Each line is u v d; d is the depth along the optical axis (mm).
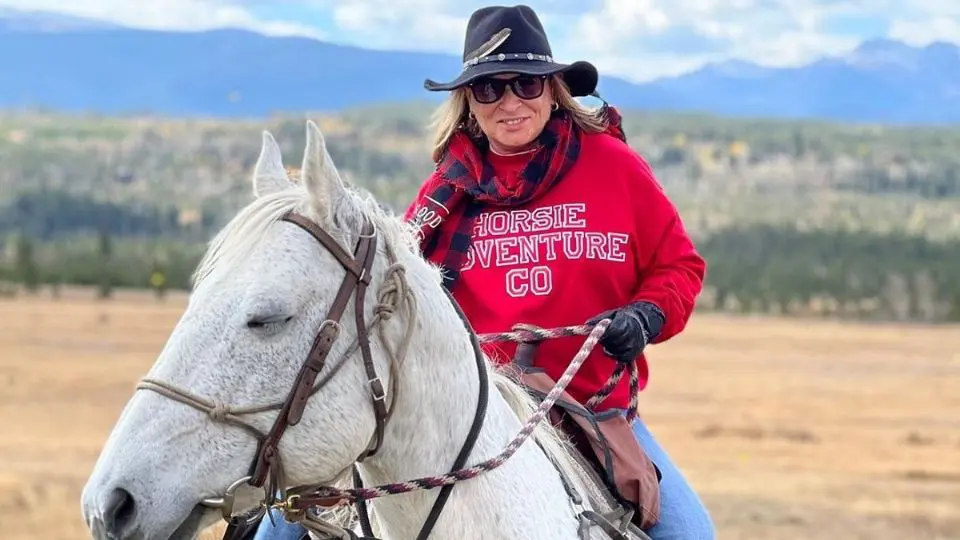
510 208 4613
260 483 3291
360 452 3463
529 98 4484
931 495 18500
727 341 60594
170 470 3197
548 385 4375
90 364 39719
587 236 4551
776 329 72125
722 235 136000
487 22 4574
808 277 103000
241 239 3420
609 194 4605
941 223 179625
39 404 29203
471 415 3785
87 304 75250
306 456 3344
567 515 3938
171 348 3303
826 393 36375
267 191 3654
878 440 25797
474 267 4598
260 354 3289
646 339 4383
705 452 23062
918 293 94375
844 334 68188
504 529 3738
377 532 4055
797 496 17797
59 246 123250
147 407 3236
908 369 45906
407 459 3658
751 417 29516
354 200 3551
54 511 15102
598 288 4574
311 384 3326
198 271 3490
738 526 15195
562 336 4328
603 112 4816
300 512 3484
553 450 4117
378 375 3480
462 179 4633
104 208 190375
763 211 189875
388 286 3533
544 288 4531
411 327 3574
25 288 88750
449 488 3691
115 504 3135
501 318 4547
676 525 4477
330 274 3410
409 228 3854
